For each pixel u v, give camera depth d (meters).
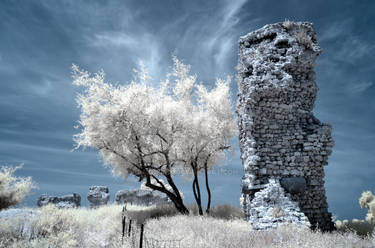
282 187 11.77
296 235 7.55
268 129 12.69
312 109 13.42
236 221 12.12
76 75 14.03
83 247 7.70
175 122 14.91
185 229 8.53
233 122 16.11
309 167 12.14
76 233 8.26
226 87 16.53
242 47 14.48
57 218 8.45
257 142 12.45
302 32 13.26
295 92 13.02
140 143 14.55
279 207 10.58
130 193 20.50
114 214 12.88
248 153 12.34
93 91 14.50
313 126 12.61
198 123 15.41
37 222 7.68
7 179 13.07
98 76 14.43
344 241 6.89
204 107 16.41
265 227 9.84
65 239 7.05
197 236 7.53
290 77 12.66
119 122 14.09
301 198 11.80
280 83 12.65
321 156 12.10
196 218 11.49
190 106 16.55
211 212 15.21
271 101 12.91
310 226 10.19
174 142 15.61
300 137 12.43
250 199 12.16
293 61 12.97
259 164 12.08
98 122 14.35
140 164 15.45
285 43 13.50
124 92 14.71
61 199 17.98
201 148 15.54
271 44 13.51
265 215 10.52
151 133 14.51
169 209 15.31
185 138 15.06
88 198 19.62
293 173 12.05
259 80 12.79
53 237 6.83
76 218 10.09
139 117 14.32
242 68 14.38
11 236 6.75
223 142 16.22
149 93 15.09
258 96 12.81
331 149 12.17
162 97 15.78
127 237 7.65
